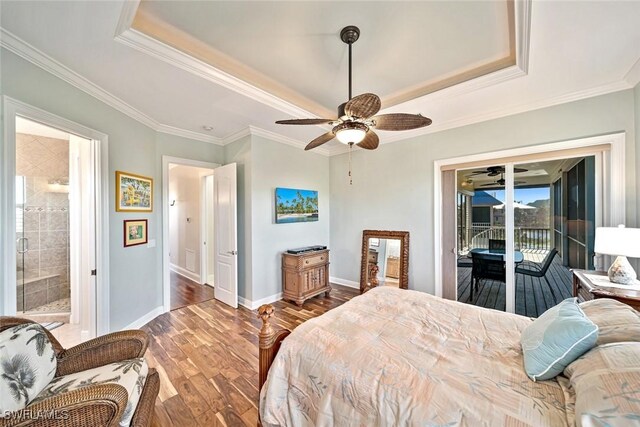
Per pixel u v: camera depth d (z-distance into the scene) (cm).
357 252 441
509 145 291
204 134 380
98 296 244
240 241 377
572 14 154
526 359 119
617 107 235
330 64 228
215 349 252
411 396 104
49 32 166
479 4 162
